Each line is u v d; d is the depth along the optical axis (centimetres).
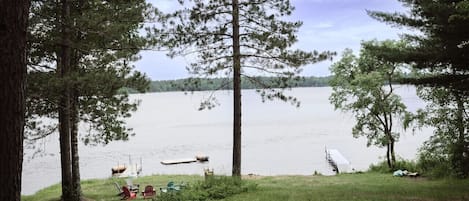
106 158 4331
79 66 1334
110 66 1364
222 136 6297
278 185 1688
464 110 1585
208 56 1554
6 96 425
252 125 7844
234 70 1576
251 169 3575
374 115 2320
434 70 1405
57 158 4212
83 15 1191
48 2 1205
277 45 1473
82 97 1356
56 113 1382
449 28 1195
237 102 1589
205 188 1274
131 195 1571
